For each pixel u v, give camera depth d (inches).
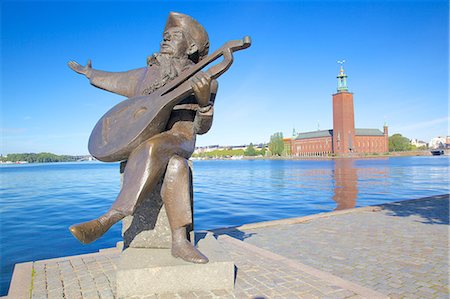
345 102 3959.2
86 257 186.9
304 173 1486.2
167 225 154.2
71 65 202.1
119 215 122.0
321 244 254.4
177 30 162.4
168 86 140.7
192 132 154.6
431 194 698.2
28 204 611.2
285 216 469.4
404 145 4958.2
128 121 141.9
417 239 263.1
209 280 133.0
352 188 832.9
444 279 174.4
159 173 130.0
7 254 313.0
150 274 127.3
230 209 530.3
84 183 1175.6
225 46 131.3
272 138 5295.3
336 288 140.4
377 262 205.6
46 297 133.5
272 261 177.6
